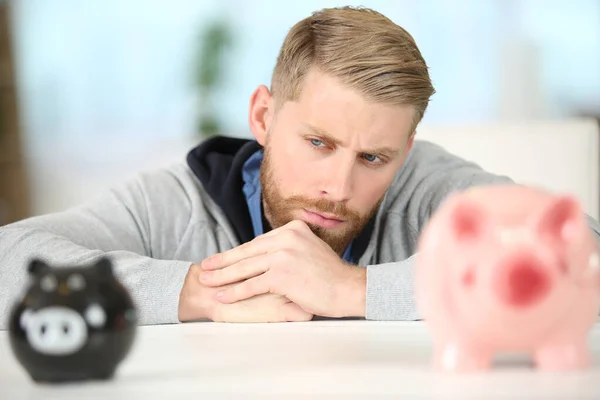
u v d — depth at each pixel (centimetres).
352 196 125
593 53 503
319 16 125
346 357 71
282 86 129
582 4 504
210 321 115
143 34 506
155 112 507
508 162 192
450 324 61
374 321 107
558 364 61
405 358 70
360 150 122
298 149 125
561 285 58
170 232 149
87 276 56
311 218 128
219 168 152
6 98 501
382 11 512
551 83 499
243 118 496
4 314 113
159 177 156
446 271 60
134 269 113
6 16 500
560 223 59
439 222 62
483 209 59
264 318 110
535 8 509
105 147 508
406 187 154
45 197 509
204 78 485
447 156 160
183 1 506
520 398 52
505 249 57
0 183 501
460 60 511
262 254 113
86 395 54
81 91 510
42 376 56
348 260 147
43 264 57
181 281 112
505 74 376
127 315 57
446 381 58
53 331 54
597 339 84
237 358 71
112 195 150
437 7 511
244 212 149
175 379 60
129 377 61
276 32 508
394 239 152
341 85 118
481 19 511
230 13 507
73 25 509
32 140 508
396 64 119
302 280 110
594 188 190
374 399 52
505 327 59
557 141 191
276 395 54
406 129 125
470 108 511
